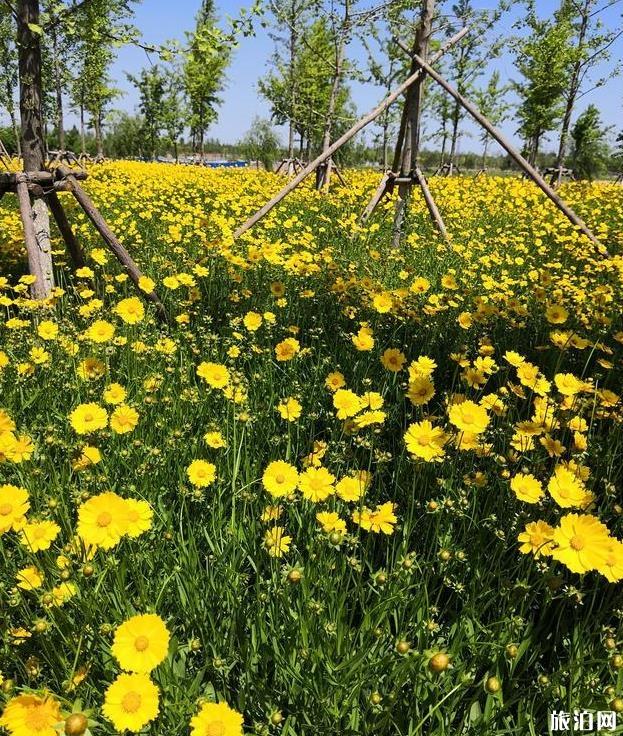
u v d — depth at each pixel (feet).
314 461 7.11
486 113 80.02
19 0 13.96
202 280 17.11
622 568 4.55
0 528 4.89
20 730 3.57
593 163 118.11
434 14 22.77
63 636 4.87
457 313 14.70
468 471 8.02
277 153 147.64
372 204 24.41
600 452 8.07
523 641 5.24
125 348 11.10
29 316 13.33
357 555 6.79
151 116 120.98
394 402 10.25
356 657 4.80
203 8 79.82
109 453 7.89
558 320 10.59
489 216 33.47
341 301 14.25
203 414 9.27
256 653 5.35
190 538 6.08
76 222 25.81
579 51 57.47
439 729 4.80
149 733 4.31
